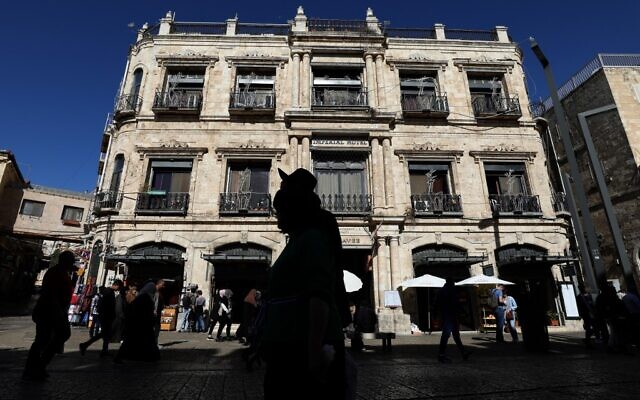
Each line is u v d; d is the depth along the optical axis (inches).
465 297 623.8
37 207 1221.7
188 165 660.7
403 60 739.4
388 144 676.7
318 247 59.6
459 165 683.4
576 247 680.4
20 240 1136.2
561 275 633.0
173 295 601.0
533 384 183.5
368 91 710.5
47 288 198.4
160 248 615.5
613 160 838.5
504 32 799.7
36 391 164.4
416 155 684.1
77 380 195.0
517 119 721.6
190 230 617.3
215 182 649.6
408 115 705.0
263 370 235.0
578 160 930.1
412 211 647.8
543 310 339.6
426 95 740.0
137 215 624.4
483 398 154.6
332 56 743.7
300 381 55.2
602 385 178.5
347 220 630.5
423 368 243.9
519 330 599.5
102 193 647.1
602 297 330.0
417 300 619.5
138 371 227.6
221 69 724.7
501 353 328.8
